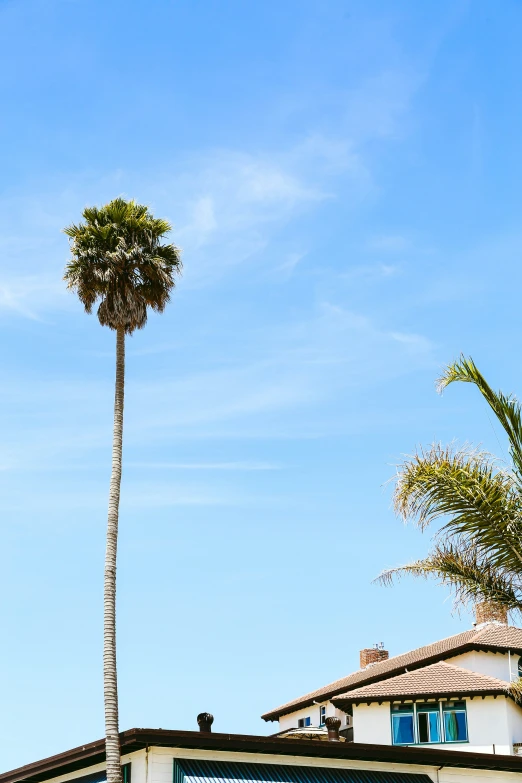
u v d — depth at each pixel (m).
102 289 33.09
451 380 19.03
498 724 38.22
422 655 47.06
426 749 31.39
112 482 31.52
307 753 29.50
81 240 32.97
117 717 28.00
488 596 19.50
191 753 28.02
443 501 18.88
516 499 18.92
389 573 19.98
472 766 32.66
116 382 32.84
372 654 56.19
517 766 32.59
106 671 28.69
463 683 39.47
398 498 18.95
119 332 33.31
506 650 42.34
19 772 30.48
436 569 19.72
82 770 31.09
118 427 32.28
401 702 40.56
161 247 33.72
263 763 29.17
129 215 33.50
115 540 30.69
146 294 33.47
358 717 41.28
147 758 27.47
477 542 19.03
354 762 31.19
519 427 18.77
